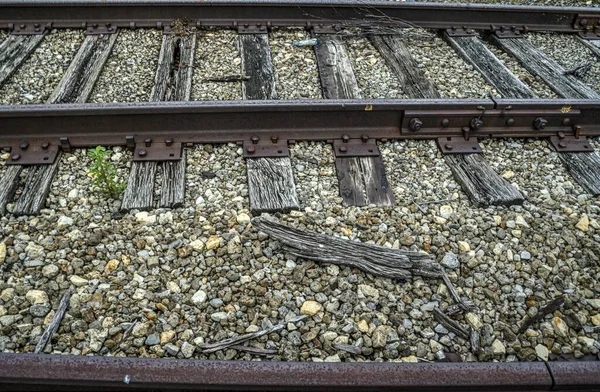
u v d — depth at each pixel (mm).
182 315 2482
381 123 3658
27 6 4812
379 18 5176
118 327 2404
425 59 4777
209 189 3201
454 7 5184
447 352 2428
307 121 3572
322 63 4566
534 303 2652
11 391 2012
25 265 2658
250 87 4207
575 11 5414
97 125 3418
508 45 5129
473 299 2660
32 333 2363
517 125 3770
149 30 4969
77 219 2951
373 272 2705
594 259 2900
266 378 1969
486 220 3117
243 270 2703
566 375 2025
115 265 2688
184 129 3492
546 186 3410
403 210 3141
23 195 3053
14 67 4297
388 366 2018
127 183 3172
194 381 1949
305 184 3289
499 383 1997
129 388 1985
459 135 3695
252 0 4988
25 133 3391
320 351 2383
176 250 2795
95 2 4844
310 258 2756
